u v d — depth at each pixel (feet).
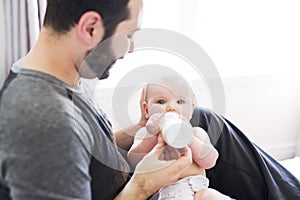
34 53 2.67
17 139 2.26
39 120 2.28
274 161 4.27
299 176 4.82
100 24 2.59
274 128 7.37
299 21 6.97
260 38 7.11
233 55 7.09
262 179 4.10
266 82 7.02
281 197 3.92
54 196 2.22
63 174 2.25
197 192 3.38
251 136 7.25
